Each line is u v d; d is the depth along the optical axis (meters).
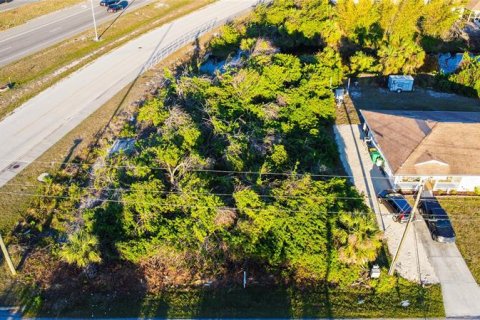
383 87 43.69
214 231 24.83
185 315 23.09
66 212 28.70
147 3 63.59
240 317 22.97
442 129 31.12
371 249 23.94
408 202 29.28
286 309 23.33
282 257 24.38
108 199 26.23
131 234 24.83
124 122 37.28
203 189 25.59
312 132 32.75
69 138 35.47
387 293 24.25
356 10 50.56
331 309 23.31
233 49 49.25
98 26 55.88
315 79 37.91
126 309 23.44
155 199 25.42
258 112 33.50
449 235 26.88
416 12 50.94
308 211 25.23
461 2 53.66
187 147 28.88
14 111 38.94
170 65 46.91
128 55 48.94
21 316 23.06
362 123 37.88
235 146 28.84
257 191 26.12
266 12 54.22
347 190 26.89
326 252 23.98
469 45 53.88
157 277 24.89
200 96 34.72
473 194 30.50
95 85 43.06
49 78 44.31
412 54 44.19
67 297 24.06
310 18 51.31
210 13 60.12
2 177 31.44
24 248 26.50
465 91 42.19
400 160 30.05
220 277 24.77
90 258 23.86
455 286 24.69
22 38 52.78
